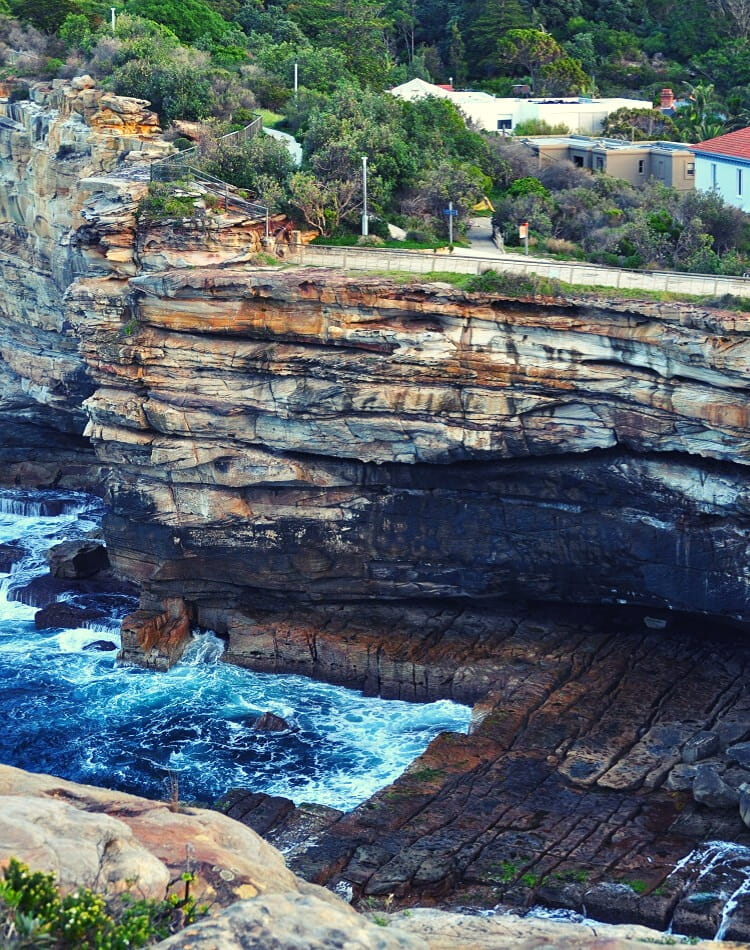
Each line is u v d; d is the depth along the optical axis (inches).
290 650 2506.2
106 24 4023.1
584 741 2133.4
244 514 2532.0
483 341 2261.3
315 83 3745.1
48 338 3297.2
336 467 2458.2
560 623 2496.3
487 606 2539.4
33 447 3476.9
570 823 1936.5
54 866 924.0
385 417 2361.0
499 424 2298.2
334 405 2378.2
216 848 1050.7
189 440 2507.4
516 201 2918.3
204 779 2182.6
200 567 2598.4
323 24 4478.3
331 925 872.3
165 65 3314.5
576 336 2202.3
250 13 4505.4
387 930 887.7
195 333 2443.4
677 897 1754.4
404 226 2847.0
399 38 4958.2
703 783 1966.0
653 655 2378.2
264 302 2370.8
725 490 2186.3
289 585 2568.9
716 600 2282.2
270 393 2418.8
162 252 2508.6
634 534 2315.5
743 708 2197.3
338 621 2551.7
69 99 3193.9
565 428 2266.2
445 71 4734.3
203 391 2468.0
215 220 2524.6
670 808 1967.3
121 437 2551.7
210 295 2390.5
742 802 1907.0
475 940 1325.0
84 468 3390.7
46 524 3191.4
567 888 1779.0
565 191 3095.5
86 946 888.9
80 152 3085.6
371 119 3029.0
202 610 2645.2
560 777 2050.9
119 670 2549.2
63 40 4084.6
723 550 2245.3
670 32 4982.8
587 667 2357.3
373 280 2314.2
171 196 2529.5
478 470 2378.2
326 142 2928.2
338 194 2773.1
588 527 2347.4
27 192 3270.2
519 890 1786.4
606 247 2743.6
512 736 2165.4
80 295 2549.2
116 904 924.6
